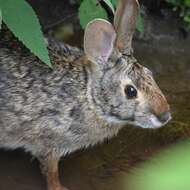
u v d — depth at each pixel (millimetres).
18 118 5180
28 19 4125
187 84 7559
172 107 6988
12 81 5129
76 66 5152
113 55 4918
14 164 5793
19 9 4137
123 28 4988
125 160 6020
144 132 6578
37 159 5898
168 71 7812
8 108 5172
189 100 7176
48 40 5547
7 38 5422
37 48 4066
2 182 5438
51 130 5168
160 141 6418
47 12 8195
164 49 8281
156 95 4750
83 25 5672
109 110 4969
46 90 5074
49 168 5457
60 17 8188
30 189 5398
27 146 5469
